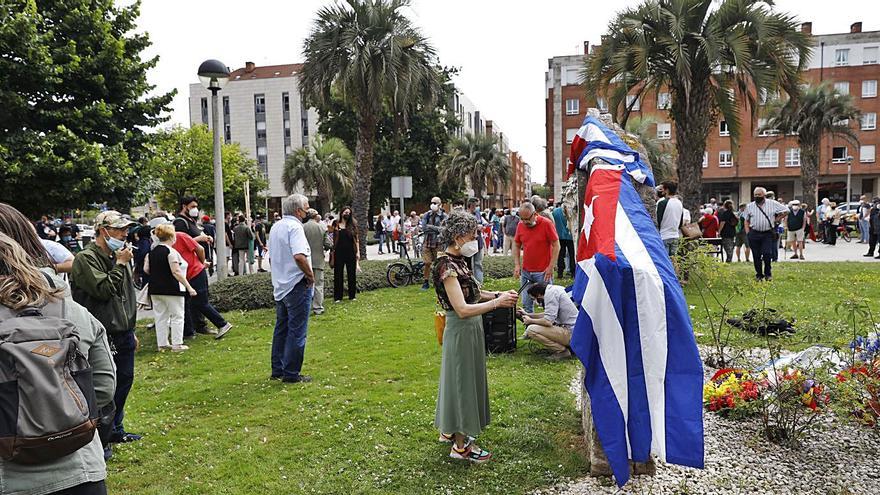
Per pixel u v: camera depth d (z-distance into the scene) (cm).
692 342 349
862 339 412
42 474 211
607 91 1609
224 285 1119
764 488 363
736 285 596
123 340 454
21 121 1645
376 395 560
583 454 419
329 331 856
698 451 334
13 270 225
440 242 409
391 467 411
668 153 3391
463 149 4228
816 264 1387
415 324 888
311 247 983
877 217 1673
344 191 3900
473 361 405
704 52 1404
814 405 413
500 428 470
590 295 359
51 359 209
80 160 1620
